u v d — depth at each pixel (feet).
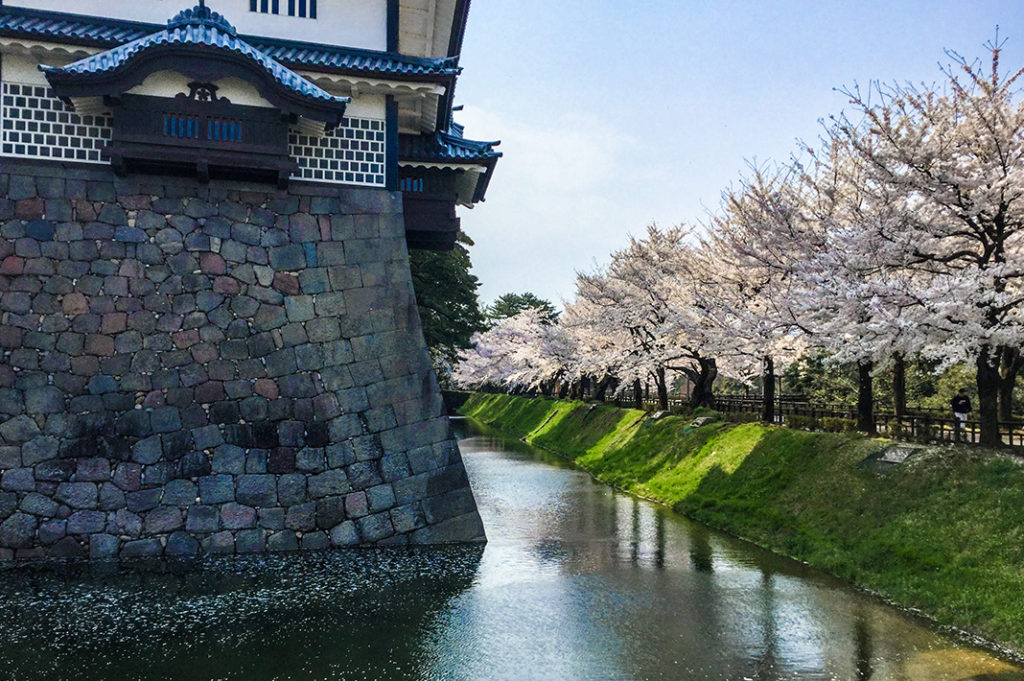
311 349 48.70
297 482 46.98
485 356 238.89
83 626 33.30
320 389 48.37
